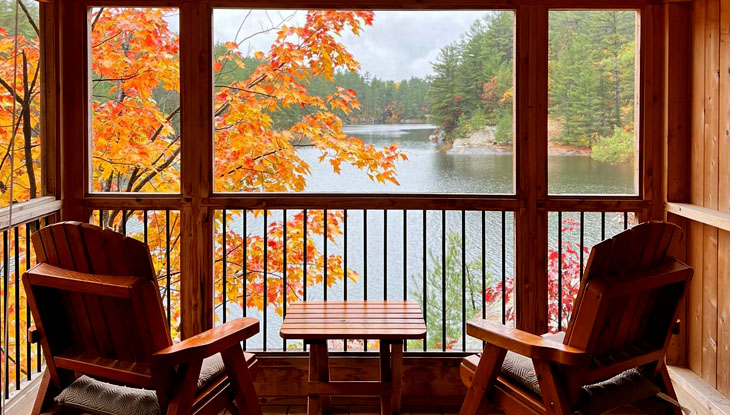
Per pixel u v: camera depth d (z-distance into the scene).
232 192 3.46
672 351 3.30
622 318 2.10
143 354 2.04
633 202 3.26
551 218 3.63
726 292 2.89
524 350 2.06
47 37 3.17
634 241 2.00
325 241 3.40
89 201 3.24
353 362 3.20
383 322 2.59
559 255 3.38
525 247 3.25
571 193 3.41
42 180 3.17
